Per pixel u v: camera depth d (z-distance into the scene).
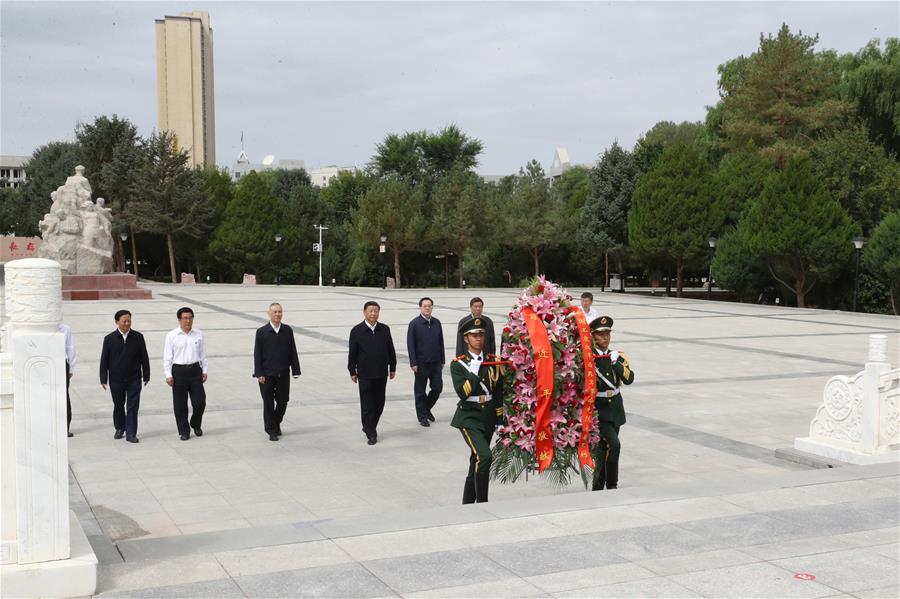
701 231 41.78
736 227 42.03
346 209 71.75
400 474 9.09
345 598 4.64
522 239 55.72
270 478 8.89
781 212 35.44
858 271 33.41
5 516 4.81
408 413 12.48
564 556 5.34
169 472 9.09
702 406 12.96
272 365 10.56
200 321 26.36
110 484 8.60
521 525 6.00
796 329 25.30
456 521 6.11
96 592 4.76
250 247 59.69
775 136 43.88
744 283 39.22
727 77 51.66
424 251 57.72
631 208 46.72
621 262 53.28
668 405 13.05
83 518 7.48
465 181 56.22
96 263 38.03
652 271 52.16
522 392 7.28
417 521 6.11
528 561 5.24
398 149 69.75
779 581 4.90
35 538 4.77
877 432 8.82
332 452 10.09
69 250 37.66
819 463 9.23
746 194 41.69
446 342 21.39
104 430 11.19
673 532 5.85
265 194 60.88
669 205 42.16
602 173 50.62
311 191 68.31
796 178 35.47
